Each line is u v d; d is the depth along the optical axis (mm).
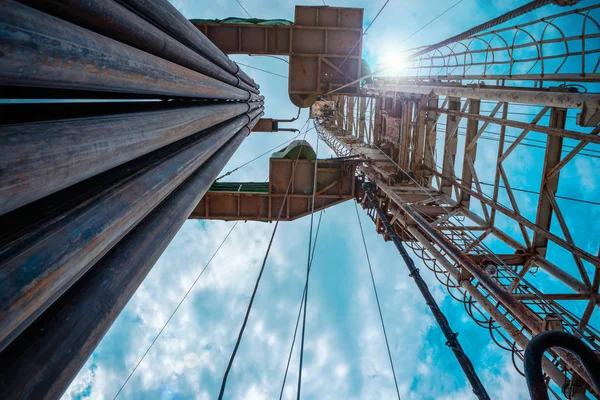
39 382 1987
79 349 2324
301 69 14852
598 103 5852
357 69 14773
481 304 7660
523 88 7879
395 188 12625
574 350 1792
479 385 4715
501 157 8914
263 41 14594
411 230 11055
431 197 11891
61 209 2402
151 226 3852
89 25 2889
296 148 14734
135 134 3123
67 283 2268
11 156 1690
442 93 11117
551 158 7621
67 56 2127
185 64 5594
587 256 6785
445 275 9383
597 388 1704
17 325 1766
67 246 2104
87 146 2297
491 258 8438
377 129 18453
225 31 14508
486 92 8836
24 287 1737
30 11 1871
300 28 14336
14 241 1910
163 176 3898
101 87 2846
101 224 2484
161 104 5191
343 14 14258
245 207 15508
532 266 8609
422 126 13492
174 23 5148
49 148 1938
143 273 3463
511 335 6863
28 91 2730
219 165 7250
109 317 2732
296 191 15156
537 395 1720
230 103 9258
